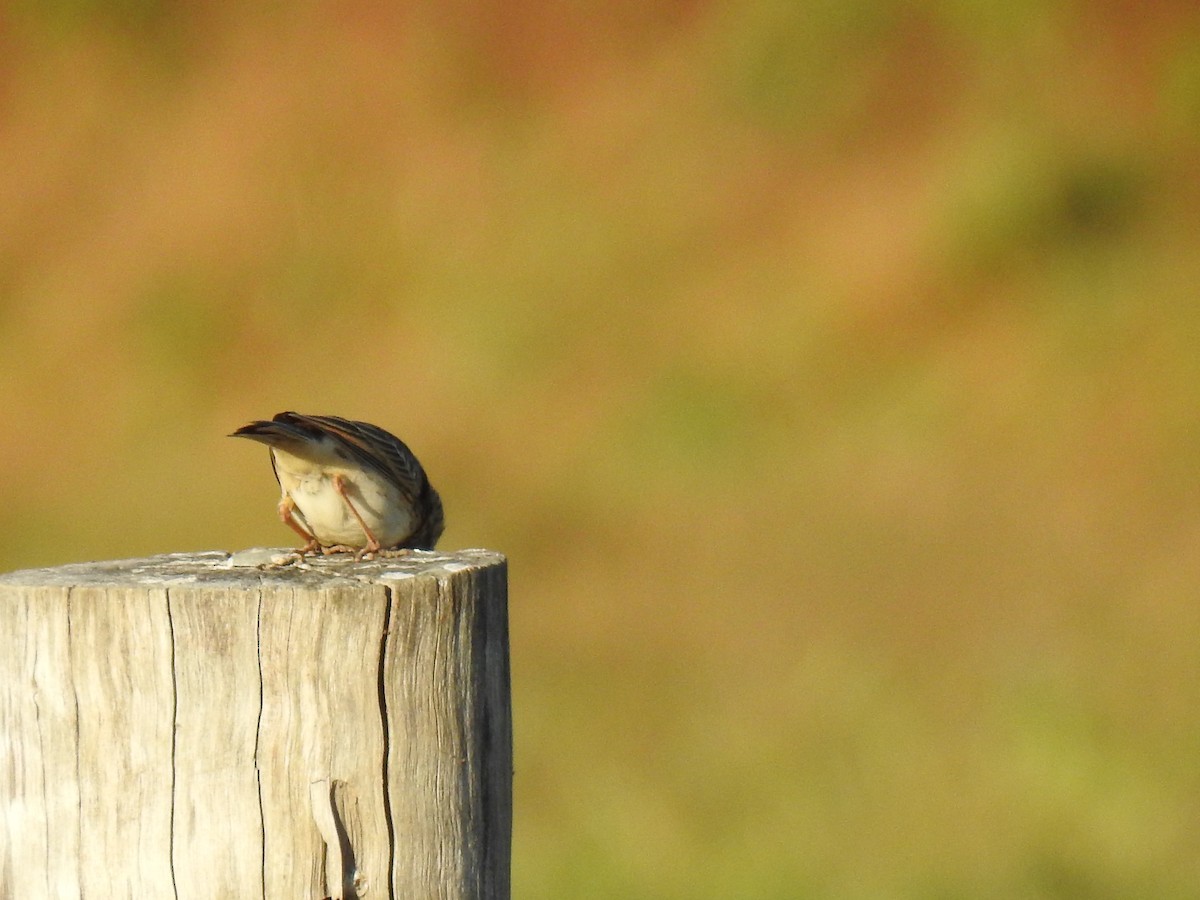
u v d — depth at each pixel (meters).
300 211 22.89
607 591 15.05
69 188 24.72
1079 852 9.87
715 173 21.16
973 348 17.83
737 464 17.00
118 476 20.25
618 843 10.12
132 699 4.09
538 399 18.94
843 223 19.86
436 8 24.78
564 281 20.42
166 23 26.11
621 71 23.09
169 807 4.07
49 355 22.48
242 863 4.07
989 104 20.55
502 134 22.92
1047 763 10.52
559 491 17.41
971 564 14.47
